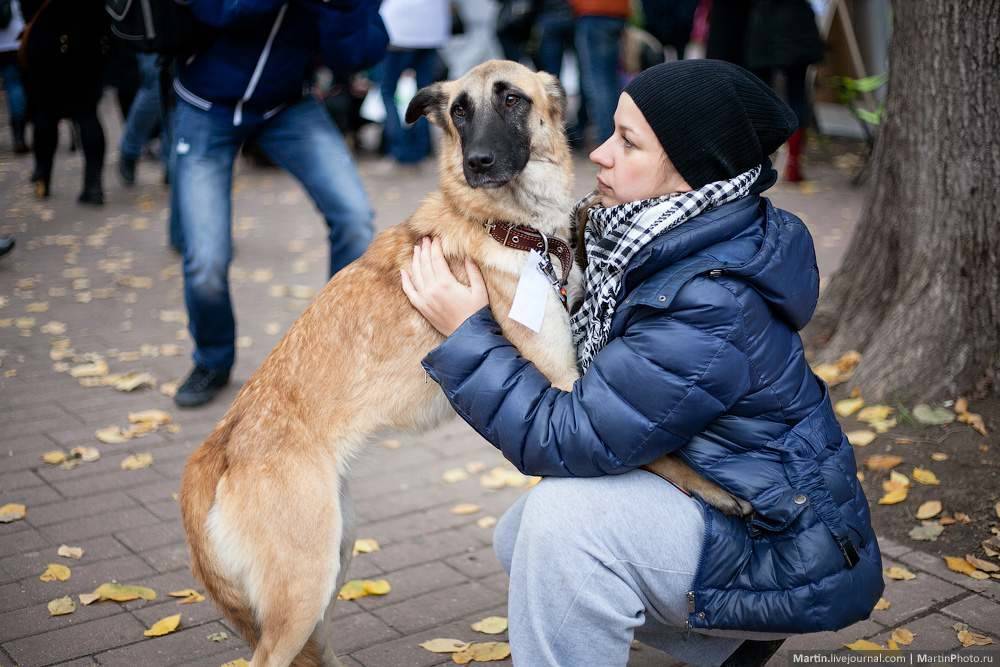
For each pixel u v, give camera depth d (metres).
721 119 2.02
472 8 13.36
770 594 1.98
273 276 6.81
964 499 3.34
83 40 8.07
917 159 3.98
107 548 3.32
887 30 9.34
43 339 5.54
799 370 2.06
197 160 4.30
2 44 8.62
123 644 2.77
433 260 2.39
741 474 2.00
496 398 2.08
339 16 3.99
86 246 7.59
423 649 2.76
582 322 2.44
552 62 9.98
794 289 2.02
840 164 9.82
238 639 2.81
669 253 2.01
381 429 2.57
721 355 1.93
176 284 6.64
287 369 2.55
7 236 7.82
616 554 2.02
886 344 4.06
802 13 8.22
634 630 2.35
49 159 8.91
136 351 5.36
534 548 2.03
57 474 3.88
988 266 3.76
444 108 2.75
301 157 4.37
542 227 2.60
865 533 2.04
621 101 2.14
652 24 10.15
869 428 3.85
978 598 2.87
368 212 4.38
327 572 2.38
